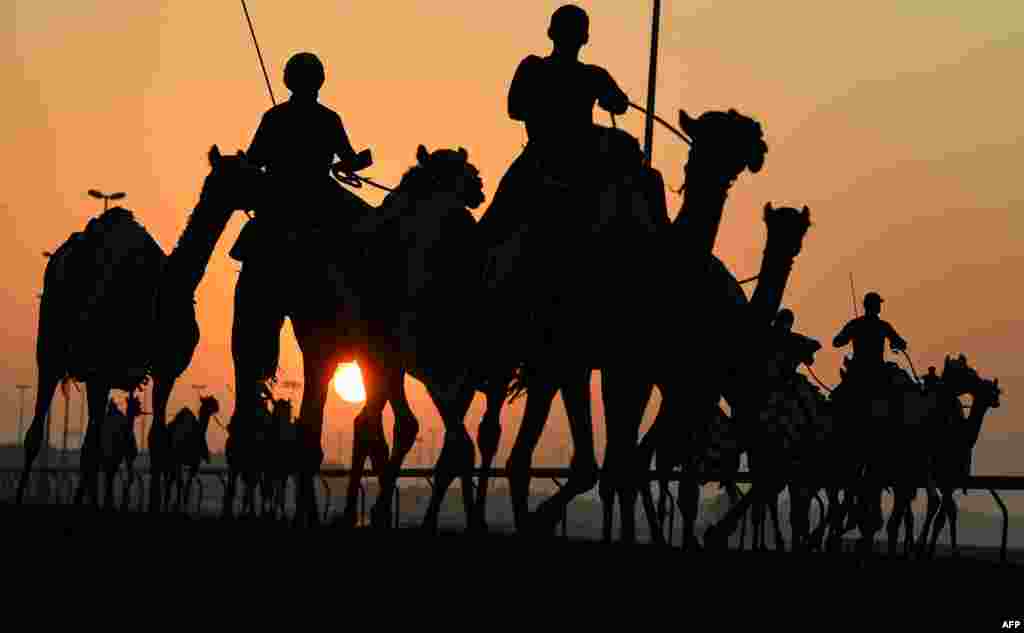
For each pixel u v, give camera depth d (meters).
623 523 19.80
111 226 29.56
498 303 21.95
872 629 13.23
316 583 14.43
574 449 21.61
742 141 19.98
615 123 22.11
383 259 24.00
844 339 33.19
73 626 11.81
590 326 20.59
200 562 16.30
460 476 24.09
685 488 22.14
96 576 14.91
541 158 21.75
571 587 14.47
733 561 18.97
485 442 23.70
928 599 15.12
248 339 24.28
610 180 21.05
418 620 12.31
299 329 23.92
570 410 21.62
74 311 29.02
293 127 24.20
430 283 23.64
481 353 23.03
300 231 23.73
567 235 21.00
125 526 23.05
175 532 21.39
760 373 25.48
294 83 24.38
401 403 24.25
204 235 24.55
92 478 29.28
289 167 24.17
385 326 23.95
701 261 20.28
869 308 33.06
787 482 35.91
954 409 37.91
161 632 11.60
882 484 35.97
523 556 17.56
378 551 18.03
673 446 21.59
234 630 11.74
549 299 21.09
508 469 21.58
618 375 20.16
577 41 21.94
